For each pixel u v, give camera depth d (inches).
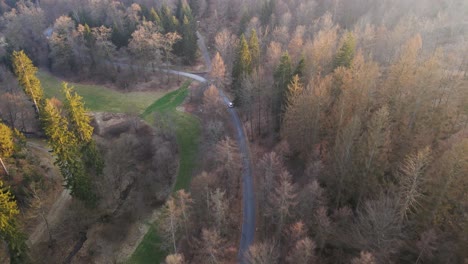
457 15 4045.3
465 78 2664.9
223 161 2807.6
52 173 2844.5
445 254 1599.4
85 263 2386.8
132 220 2674.7
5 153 2479.1
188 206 2298.2
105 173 2847.0
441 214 1712.6
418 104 2193.7
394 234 1695.4
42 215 2440.9
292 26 4985.2
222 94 4094.5
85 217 2559.1
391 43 3572.8
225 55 4424.2
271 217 2236.7
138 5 5644.7
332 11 4982.8
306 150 2586.1
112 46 4906.5
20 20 5625.0
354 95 2389.3
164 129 3550.7
